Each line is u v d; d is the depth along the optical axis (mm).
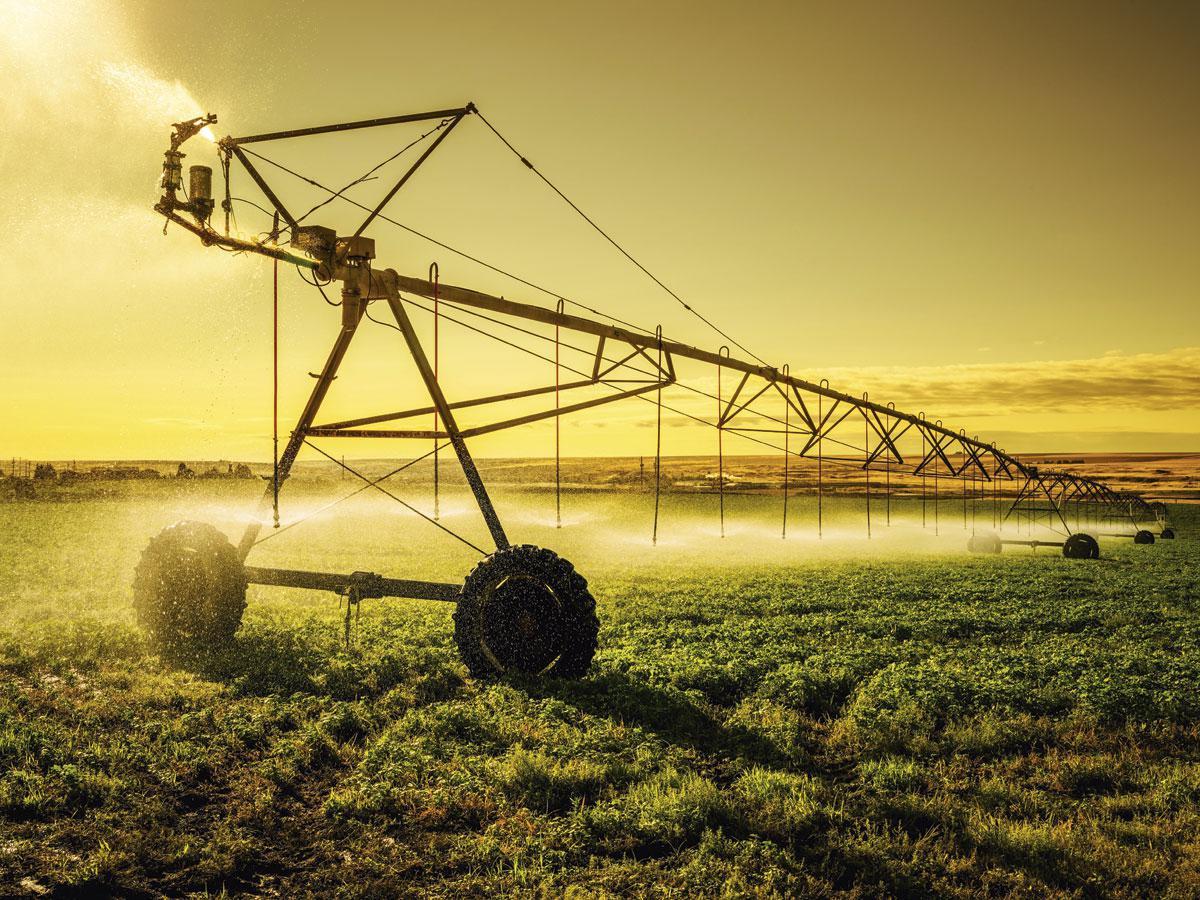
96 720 10070
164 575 15000
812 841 7312
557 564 12891
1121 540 62219
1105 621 20812
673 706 11508
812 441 27109
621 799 7961
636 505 96812
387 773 8547
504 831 7285
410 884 6375
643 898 6109
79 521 53469
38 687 11930
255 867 6723
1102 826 7605
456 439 14227
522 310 15141
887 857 6840
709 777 9016
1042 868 6684
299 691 11781
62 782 7863
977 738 10250
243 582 15344
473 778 8414
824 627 19219
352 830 7344
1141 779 9016
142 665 13414
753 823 7488
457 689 12445
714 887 6289
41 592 22422
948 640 18016
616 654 14914
